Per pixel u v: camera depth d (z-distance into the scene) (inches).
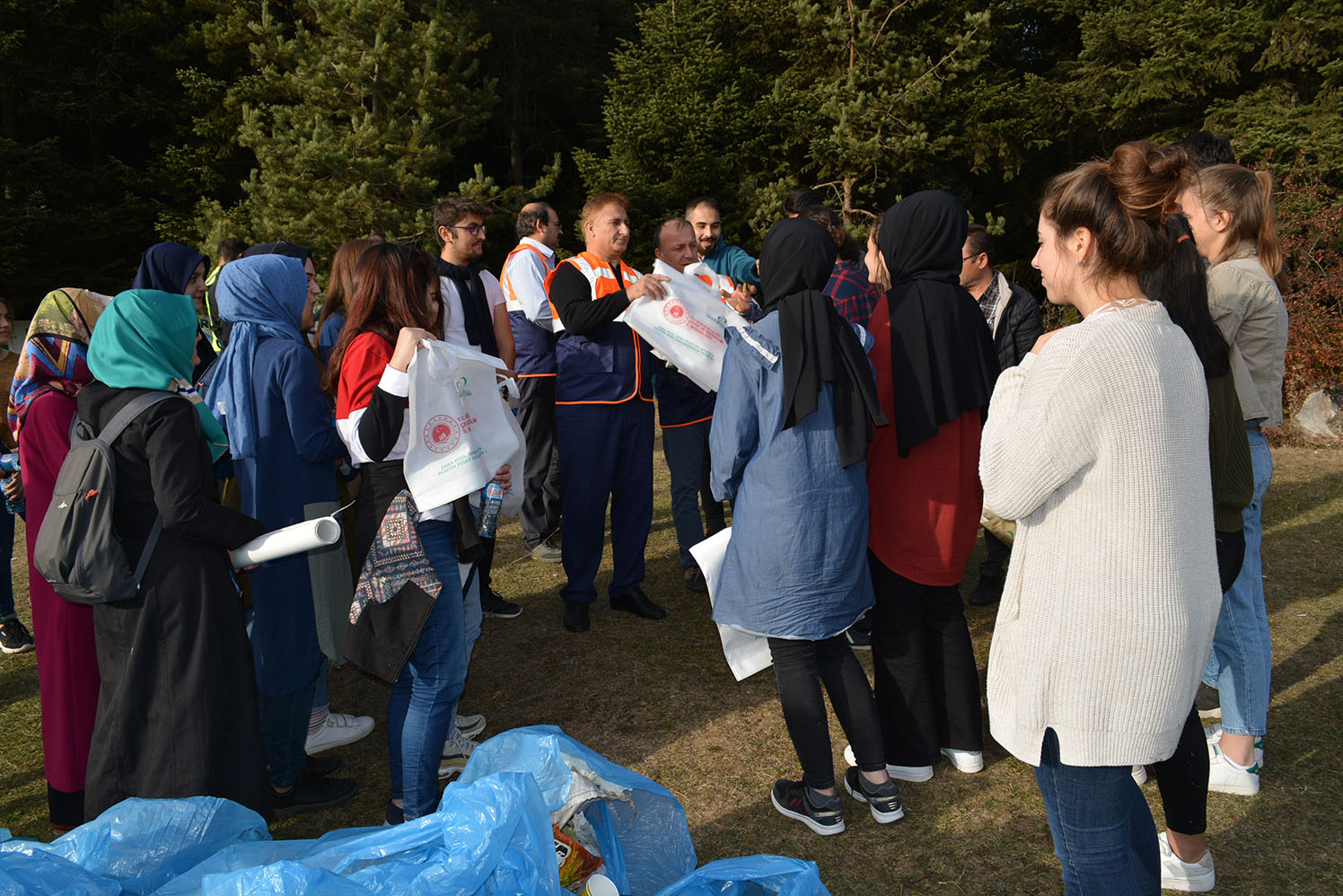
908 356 101.7
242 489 102.3
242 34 687.1
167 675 86.8
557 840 73.8
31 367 103.5
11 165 681.0
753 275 193.5
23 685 144.3
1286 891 88.8
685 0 657.0
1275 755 112.9
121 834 75.6
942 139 585.3
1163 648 61.1
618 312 144.9
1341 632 146.6
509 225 689.6
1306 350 328.8
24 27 701.9
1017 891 90.6
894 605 107.5
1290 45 533.0
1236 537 90.7
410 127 620.1
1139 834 72.1
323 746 123.7
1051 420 61.9
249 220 625.3
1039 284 666.2
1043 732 65.0
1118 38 585.0
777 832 101.5
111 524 84.1
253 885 60.2
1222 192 104.7
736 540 99.5
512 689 137.7
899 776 110.8
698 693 135.0
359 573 93.7
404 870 63.7
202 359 140.5
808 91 622.8
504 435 96.7
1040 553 65.0
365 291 96.5
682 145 602.5
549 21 824.9
